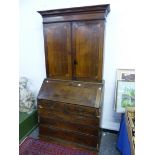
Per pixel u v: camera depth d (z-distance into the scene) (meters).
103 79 2.16
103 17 1.73
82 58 1.94
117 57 2.06
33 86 2.63
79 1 2.06
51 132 2.09
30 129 2.33
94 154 1.89
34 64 2.52
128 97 2.00
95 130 1.84
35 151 1.93
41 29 2.33
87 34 1.84
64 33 1.93
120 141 1.89
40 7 2.26
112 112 2.28
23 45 2.49
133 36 1.92
